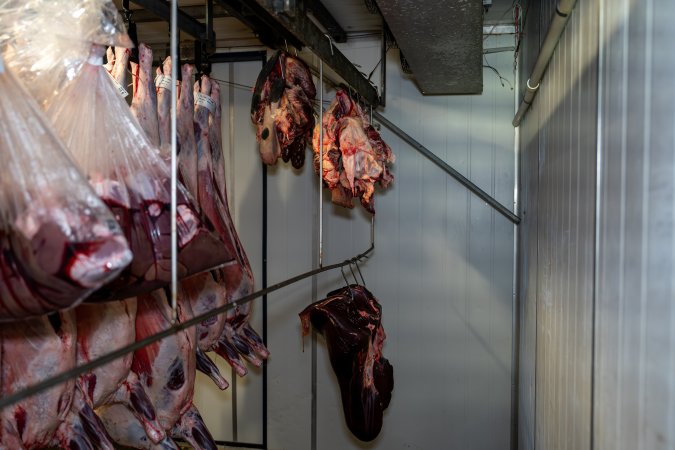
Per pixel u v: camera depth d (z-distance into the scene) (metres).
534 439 2.83
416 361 3.97
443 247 3.91
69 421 1.41
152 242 1.27
